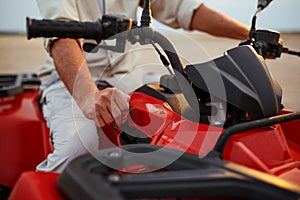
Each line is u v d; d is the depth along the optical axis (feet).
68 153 3.07
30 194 2.00
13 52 10.51
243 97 2.45
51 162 3.16
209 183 1.80
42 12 3.51
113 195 1.65
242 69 2.57
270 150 2.36
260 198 1.73
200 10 4.60
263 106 2.48
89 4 4.01
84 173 1.86
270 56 3.22
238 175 1.84
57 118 3.52
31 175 2.16
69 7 3.56
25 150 3.89
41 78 4.42
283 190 1.71
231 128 2.27
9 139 3.94
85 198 1.70
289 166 2.34
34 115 4.18
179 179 1.80
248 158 2.15
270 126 2.49
